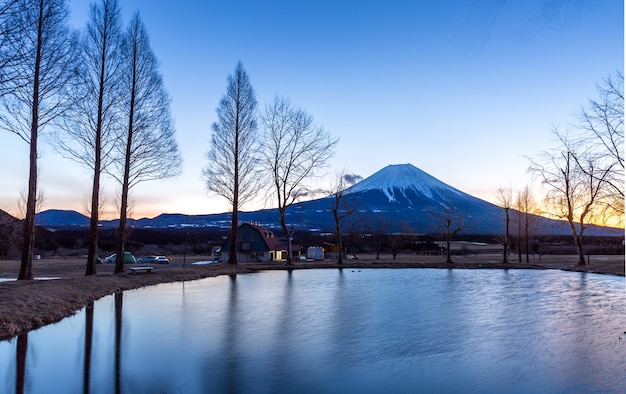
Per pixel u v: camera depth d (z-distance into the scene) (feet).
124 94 91.04
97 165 84.53
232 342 39.32
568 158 139.54
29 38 68.18
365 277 112.68
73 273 106.73
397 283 96.17
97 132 84.38
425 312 56.39
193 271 109.29
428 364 33.01
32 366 31.07
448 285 92.79
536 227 192.13
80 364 31.78
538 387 27.94
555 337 42.22
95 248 84.64
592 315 54.70
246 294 74.13
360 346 38.32
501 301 67.51
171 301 64.18
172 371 30.63
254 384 28.32
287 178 148.87
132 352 35.37
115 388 27.02
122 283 79.56
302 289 82.58
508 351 36.86
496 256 242.37
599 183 106.22
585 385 28.25
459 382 28.94
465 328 46.29
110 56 86.12
